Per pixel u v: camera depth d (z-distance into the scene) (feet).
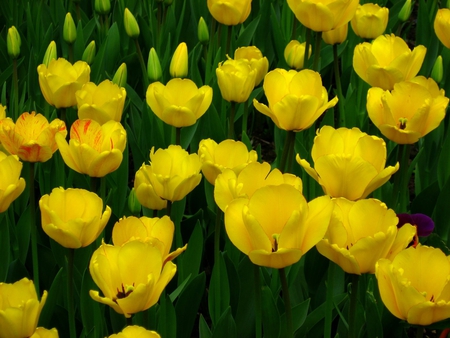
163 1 5.66
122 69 4.72
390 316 3.96
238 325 4.09
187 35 6.11
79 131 3.61
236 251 4.22
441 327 3.86
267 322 3.76
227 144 3.67
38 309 3.07
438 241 4.19
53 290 3.78
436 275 3.10
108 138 3.63
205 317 4.50
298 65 4.97
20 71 5.88
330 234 3.11
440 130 4.97
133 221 3.24
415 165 4.96
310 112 3.77
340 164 3.35
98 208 3.29
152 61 4.76
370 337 3.83
